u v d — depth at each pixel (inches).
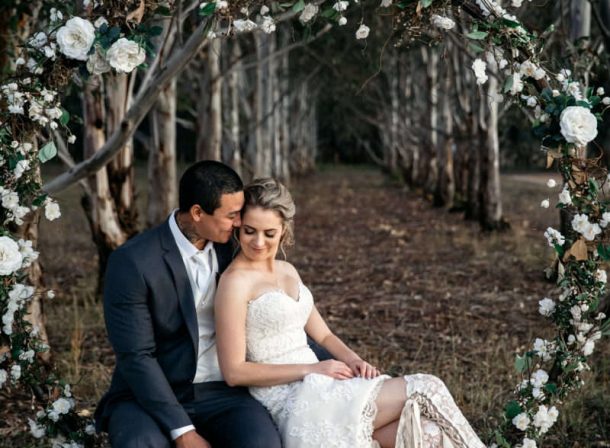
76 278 384.2
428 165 898.1
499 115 539.2
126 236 322.3
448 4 138.9
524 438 142.9
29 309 201.0
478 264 410.6
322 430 132.3
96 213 315.3
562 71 141.0
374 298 339.3
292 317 141.5
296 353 143.1
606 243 137.8
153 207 361.4
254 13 152.0
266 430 130.7
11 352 148.6
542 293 331.9
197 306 141.4
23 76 141.9
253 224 137.0
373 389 134.9
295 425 133.9
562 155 139.0
